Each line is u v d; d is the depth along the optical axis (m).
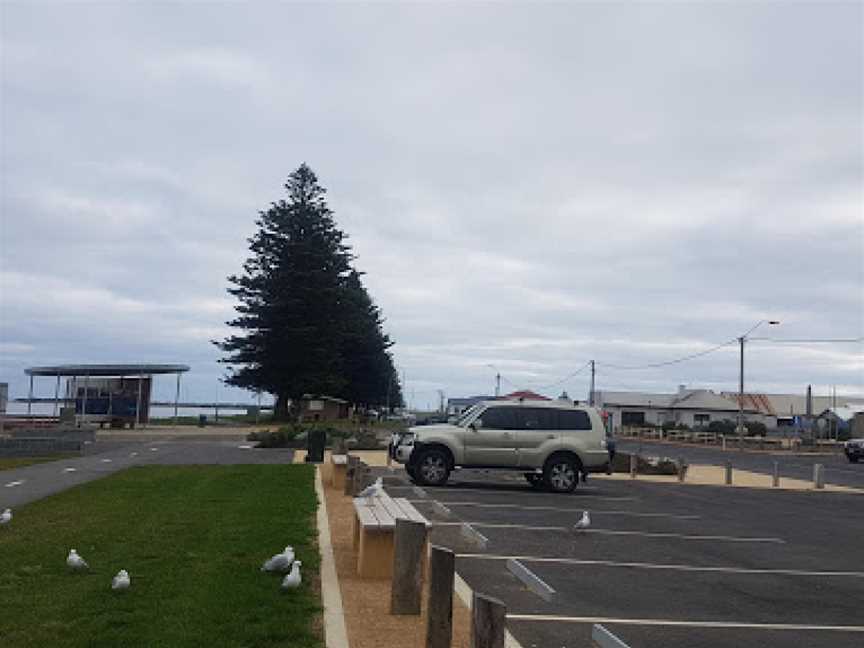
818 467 28.98
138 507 13.90
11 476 20.23
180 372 56.25
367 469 16.84
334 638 6.65
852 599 9.91
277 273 59.88
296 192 62.09
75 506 14.07
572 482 21.31
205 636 6.42
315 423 56.50
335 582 8.64
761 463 45.84
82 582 8.20
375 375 81.00
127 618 6.87
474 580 9.70
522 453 21.25
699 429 89.06
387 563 8.95
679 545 13.45
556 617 8.17
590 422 21.66
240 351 60.91
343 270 64.00
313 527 11.98
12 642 6.23
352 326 66.69
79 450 29.62
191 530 11.42
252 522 12.20
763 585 10.49
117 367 53.00
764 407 102.75
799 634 8.09
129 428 51.47
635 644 7.43
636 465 31.34
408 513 9.51
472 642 5.09
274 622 6.85
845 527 17.52
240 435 46.47
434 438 21.20
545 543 12.73
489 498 18.91
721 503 21.52
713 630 8.06
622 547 12.80
